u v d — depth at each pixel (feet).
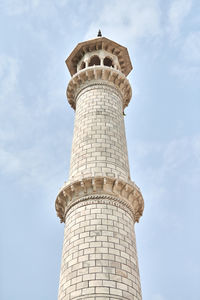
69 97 119.85
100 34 131.75
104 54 121.90
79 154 92.58
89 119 100.27
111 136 96.12
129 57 128.57
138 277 73.92
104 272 68.64
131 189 85.56
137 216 91.45
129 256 74.08
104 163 88.33
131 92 119.44
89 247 72.64
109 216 78.38
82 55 125.80
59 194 87.97
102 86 111.04
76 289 67.41
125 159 94.94
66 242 78.18
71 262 72.38
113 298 65.51
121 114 108.78
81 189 83.97
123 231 77.66
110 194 82.79
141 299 71.00
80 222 78.02
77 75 114.83
